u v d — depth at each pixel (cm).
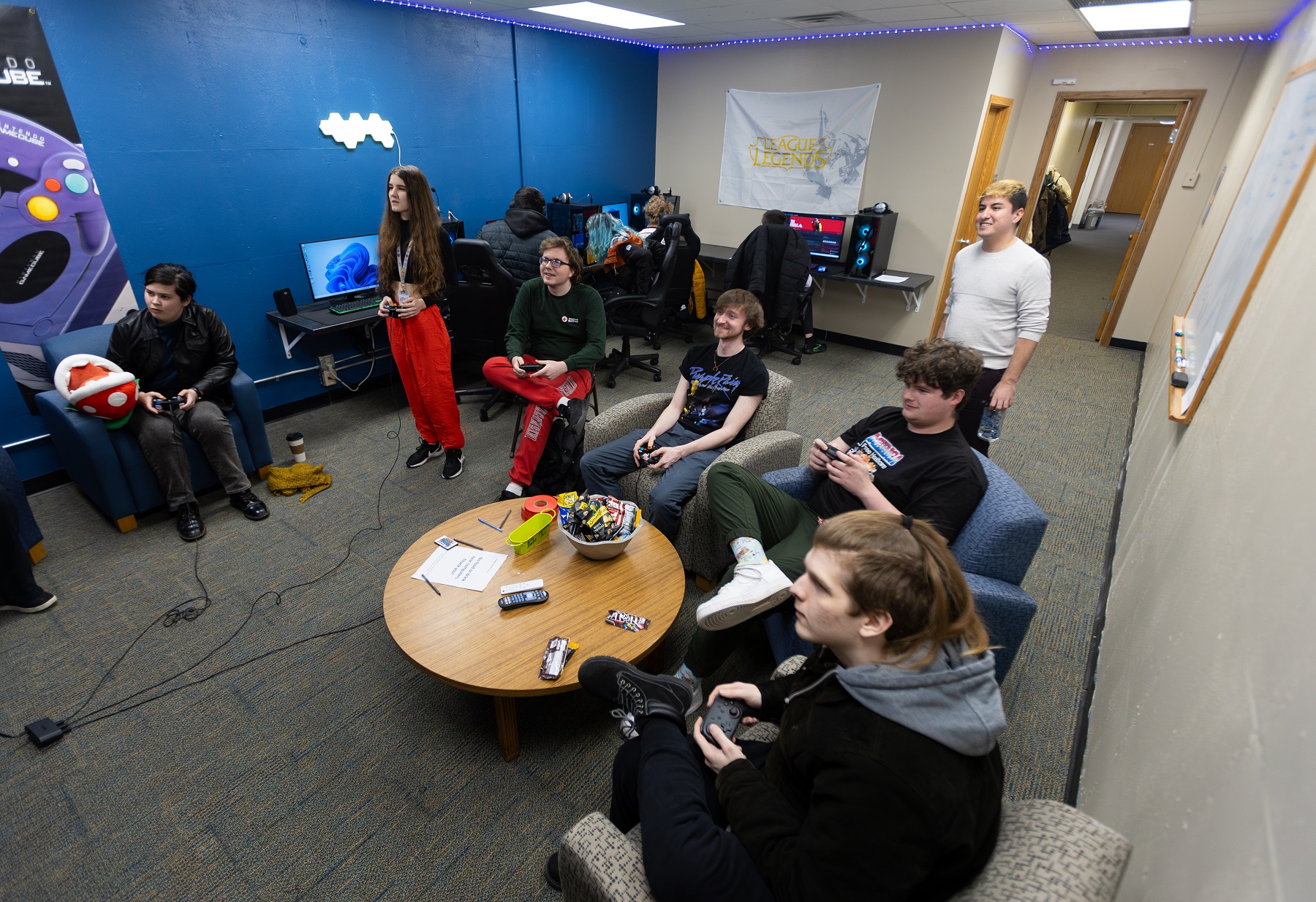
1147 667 140
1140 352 518
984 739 78
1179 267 476
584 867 98
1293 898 54
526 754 176
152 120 294
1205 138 454
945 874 79
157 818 158
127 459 257
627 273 457
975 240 525
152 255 308
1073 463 339
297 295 369
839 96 485
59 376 241
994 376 256
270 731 182
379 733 182
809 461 200
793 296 463
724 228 585
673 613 176
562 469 284
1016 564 161
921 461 173
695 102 561
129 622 220
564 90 489
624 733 126
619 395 423
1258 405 128
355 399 409
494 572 190
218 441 272
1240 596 100
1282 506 94
